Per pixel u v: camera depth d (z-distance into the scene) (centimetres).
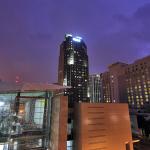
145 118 6331
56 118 2553
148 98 12700
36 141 2592
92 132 2906
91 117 2981
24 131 2577
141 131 6000
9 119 2595
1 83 2445
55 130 2519
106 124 3097
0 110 2698
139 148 4091
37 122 2989
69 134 3008
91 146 2820
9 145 2372
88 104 3027
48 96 2947
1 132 2469
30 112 3141
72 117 3116
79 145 2762
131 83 14638
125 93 15400
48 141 2684
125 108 3441
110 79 18062
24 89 2666
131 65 14912
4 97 2803
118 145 3116
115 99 16912
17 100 2691
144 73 13300
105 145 2961
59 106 2483
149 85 12700
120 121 3297
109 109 3241
